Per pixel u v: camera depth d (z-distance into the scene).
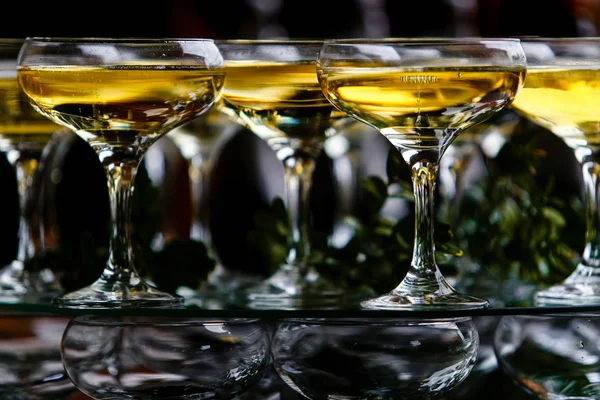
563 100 0.93
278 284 0.99
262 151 2.23
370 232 1.02
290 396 0.95
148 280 1.01
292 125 0.97
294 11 2.28
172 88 0.88
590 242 0.96
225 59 0.94
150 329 0.88
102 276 0.92
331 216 1.75
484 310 0.86
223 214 2.21
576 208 1.09
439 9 2.29
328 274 0.99
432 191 0.90
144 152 0.93
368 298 0.95
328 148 1.46
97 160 1.85
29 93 0.90
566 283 0.95
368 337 0.86
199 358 0.87
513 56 0.87
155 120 0.90
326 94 0.89
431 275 0.89
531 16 2.19
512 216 1.07
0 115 1.01
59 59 0.88
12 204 1.85
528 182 1.07
